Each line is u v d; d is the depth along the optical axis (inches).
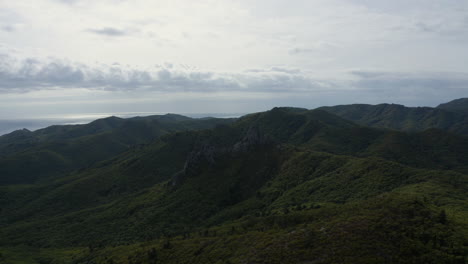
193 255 3627.0
